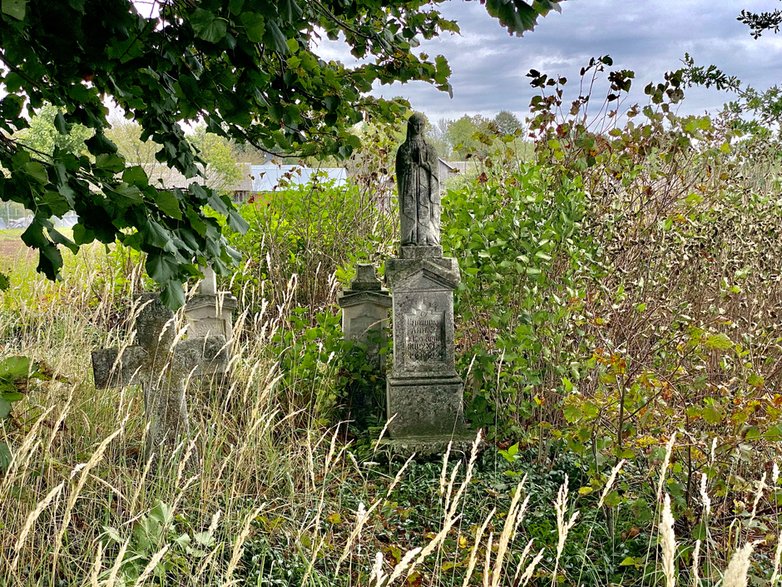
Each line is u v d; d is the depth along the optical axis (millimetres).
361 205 11109
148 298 5008
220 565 3881
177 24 3232
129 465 4801
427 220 6199
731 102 8445
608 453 4438
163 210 3072
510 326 6297
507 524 2537
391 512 4844
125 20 2895
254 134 4523
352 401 6754
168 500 4176
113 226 3061
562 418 5949
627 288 6168
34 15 2836
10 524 3648
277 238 10344
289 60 4023
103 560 3645
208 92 3447
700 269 6727
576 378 5262
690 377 4926
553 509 4816
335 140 4859
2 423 4059
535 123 7121
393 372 6184
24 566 3434
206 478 4457
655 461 4395
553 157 7031
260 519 4352
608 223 6688
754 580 3516
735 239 7266
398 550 4277
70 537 3936
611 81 6969
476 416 6109
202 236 3592
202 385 6145
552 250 6203
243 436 5207
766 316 6254
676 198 7105
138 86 3758
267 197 10875
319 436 5777
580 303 5488
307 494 4543
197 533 3689
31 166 2797
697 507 4320
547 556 4227
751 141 8867
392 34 4516
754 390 4355
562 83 7012
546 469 5504
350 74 4648
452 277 6090
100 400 5164
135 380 4898
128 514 4078
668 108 6863
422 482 5340
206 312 7363
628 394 4383
